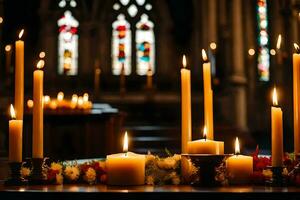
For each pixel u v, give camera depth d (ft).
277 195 7.86
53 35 72.23
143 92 65.51
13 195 8.18
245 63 67.51
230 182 9.26
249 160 9.30
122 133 35.91
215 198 7.82
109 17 74.08
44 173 9.66
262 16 66.39
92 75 71.00
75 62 72.69
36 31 71.36
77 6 73.41
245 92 59.57
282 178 8.99
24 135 28.02
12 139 9.32
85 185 9.44
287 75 57.11
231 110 59.47
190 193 7.86
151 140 49.60
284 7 56.70
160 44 73.26
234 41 59.93
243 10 68.33
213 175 8.79
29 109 30.42
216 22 65.10
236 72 59.11
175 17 72.84
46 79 69.92
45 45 71.36
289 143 53.26
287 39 56.54
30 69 70.13
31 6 70.90
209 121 9.97
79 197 8.01
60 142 30.30
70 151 30.35
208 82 10.07
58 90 66.85
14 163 9.29
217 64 62.85
